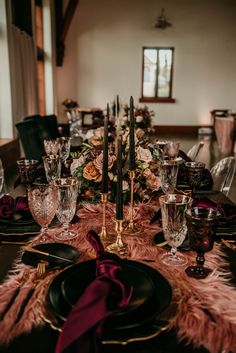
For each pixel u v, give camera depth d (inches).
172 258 42.8
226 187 87.7
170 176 60.8
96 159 58.8
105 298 27.4
